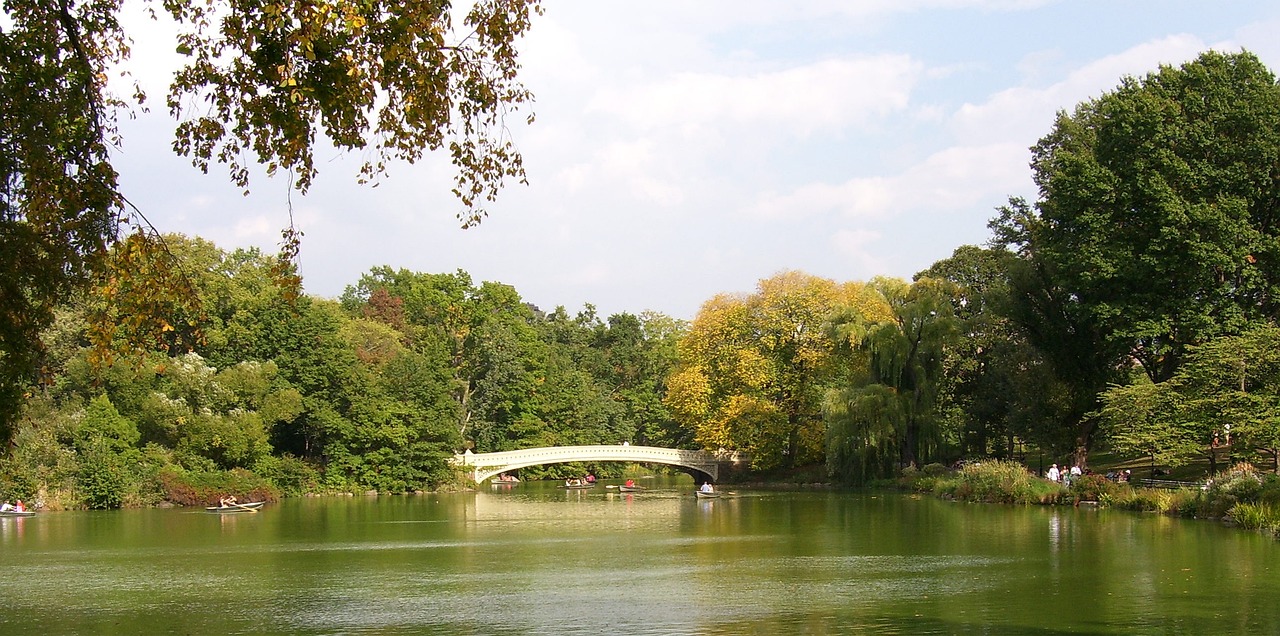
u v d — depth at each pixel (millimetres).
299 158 16219
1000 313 73125
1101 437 73375
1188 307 60969
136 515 63219
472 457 92000
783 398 91875
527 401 115000
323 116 15375
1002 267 78062
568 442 115812
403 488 86438
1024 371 72062
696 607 28719
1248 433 52188
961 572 34500
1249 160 61312
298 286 16906
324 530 52844
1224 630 24484
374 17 15031
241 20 15438
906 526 50438
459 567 37750
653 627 25984
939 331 77375
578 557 40469
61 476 66562
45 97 15734
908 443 79500
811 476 89000
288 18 14578
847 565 36812
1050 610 27344
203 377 76438
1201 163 60938
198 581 34656
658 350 142000
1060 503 61500
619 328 145625
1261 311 63531
